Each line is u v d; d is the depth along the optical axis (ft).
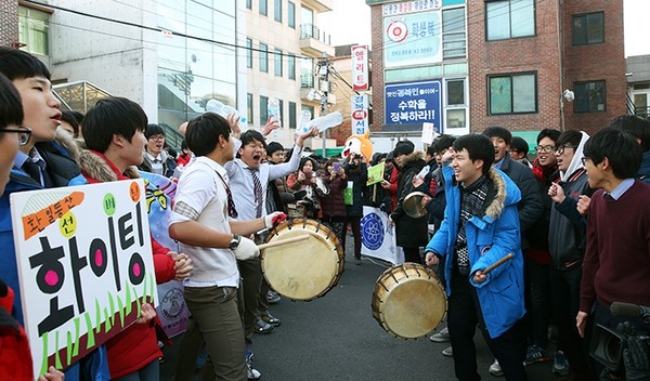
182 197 8.87
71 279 5.41
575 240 11.68
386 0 71.20
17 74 5.83
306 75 100.42
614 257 8.65
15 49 5.99
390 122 72.13
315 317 18.76
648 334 8.11
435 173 16.66
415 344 15.89
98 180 7.11
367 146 31.60
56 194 5.27
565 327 12.52
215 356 9.43
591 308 9.81
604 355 8.58
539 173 14.80
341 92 121.49
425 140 43.29
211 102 15.12
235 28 74.23
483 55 67.92
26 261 4.83
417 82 70.69
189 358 10.57
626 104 71.31
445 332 16.08
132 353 7.15
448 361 14.48
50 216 5.17
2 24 46.16
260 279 13.87
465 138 10.89
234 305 9.69
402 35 71.10
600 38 71.67
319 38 103.76
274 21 90.89
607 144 8.57
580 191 11.75
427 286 11.34
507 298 10.53
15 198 4.75
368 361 14.51
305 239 10.84
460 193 11.33
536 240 13.55
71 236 5.46
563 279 12.53
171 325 13.14
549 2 65.26
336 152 83.56
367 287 23.11
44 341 4.98
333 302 20.71
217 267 9.39
